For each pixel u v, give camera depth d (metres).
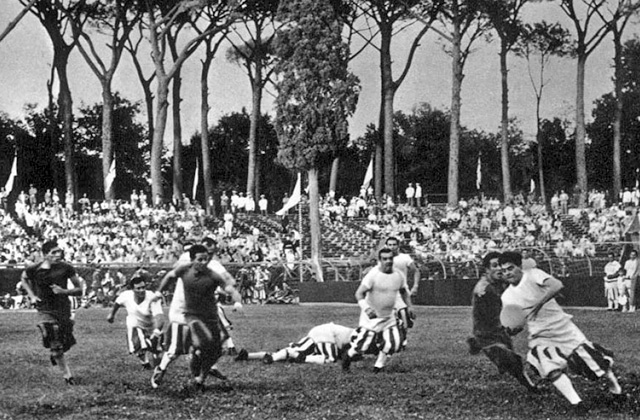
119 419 11.61
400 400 12.79
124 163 102.00
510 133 111.62
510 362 13.21
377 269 15.36
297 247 53.88
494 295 13.52
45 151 89.31
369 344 15.28
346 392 13.38
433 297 40.66
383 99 73.88
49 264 14.34
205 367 13.57
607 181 96.94
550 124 102.75
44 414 11.96
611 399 12.33
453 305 39.72
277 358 16.64
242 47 89.62
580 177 70.00
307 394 13.24
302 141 51.88
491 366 16.16
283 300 44.34
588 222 60.31
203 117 73.75
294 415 11.77
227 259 49.22
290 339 21.67
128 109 102.56
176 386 14.05
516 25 71.81
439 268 43.50
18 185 87.50
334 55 52.66
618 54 71.75
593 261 40.06
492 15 67.19
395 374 15.20
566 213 66.06
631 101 89.75
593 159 96.94
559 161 101.62
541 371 12.04
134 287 16.20
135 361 17.42
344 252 55.97
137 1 67.81
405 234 58.09
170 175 103.69
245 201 69.06
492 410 12.01
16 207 58.66
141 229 55.38
